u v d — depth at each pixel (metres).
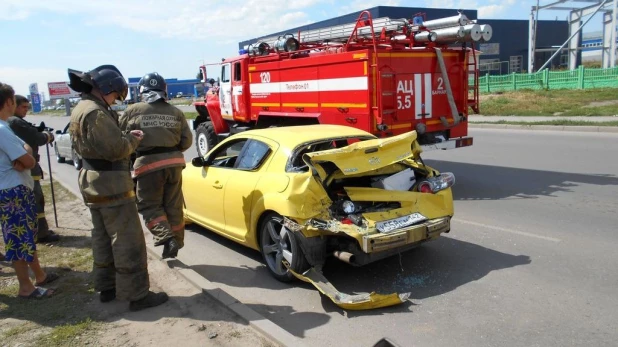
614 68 26.78
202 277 5.09
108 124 4.14
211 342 3.86
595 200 7.80
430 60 9.33
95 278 4.65
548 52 51.19
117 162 4.35
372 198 5.02
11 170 4.66
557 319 4.11
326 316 4.39
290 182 4.93
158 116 5.27
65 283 5.20
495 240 6.16
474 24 8.69
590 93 25.30
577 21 38.50
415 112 9.20
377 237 4.57
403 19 9.35
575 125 16.45
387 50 8.70
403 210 5.04
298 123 11.16
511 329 3.99
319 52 10.23
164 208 5.58
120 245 4.36
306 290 5.00
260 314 4.46
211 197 6.21
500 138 15.81
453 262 5.50
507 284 4.84
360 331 4.09
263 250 5.39
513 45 49.38
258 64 12.05
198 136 15.42
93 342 3.91
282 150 5.39
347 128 6.17
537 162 11.32
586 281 4.80
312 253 4.80
